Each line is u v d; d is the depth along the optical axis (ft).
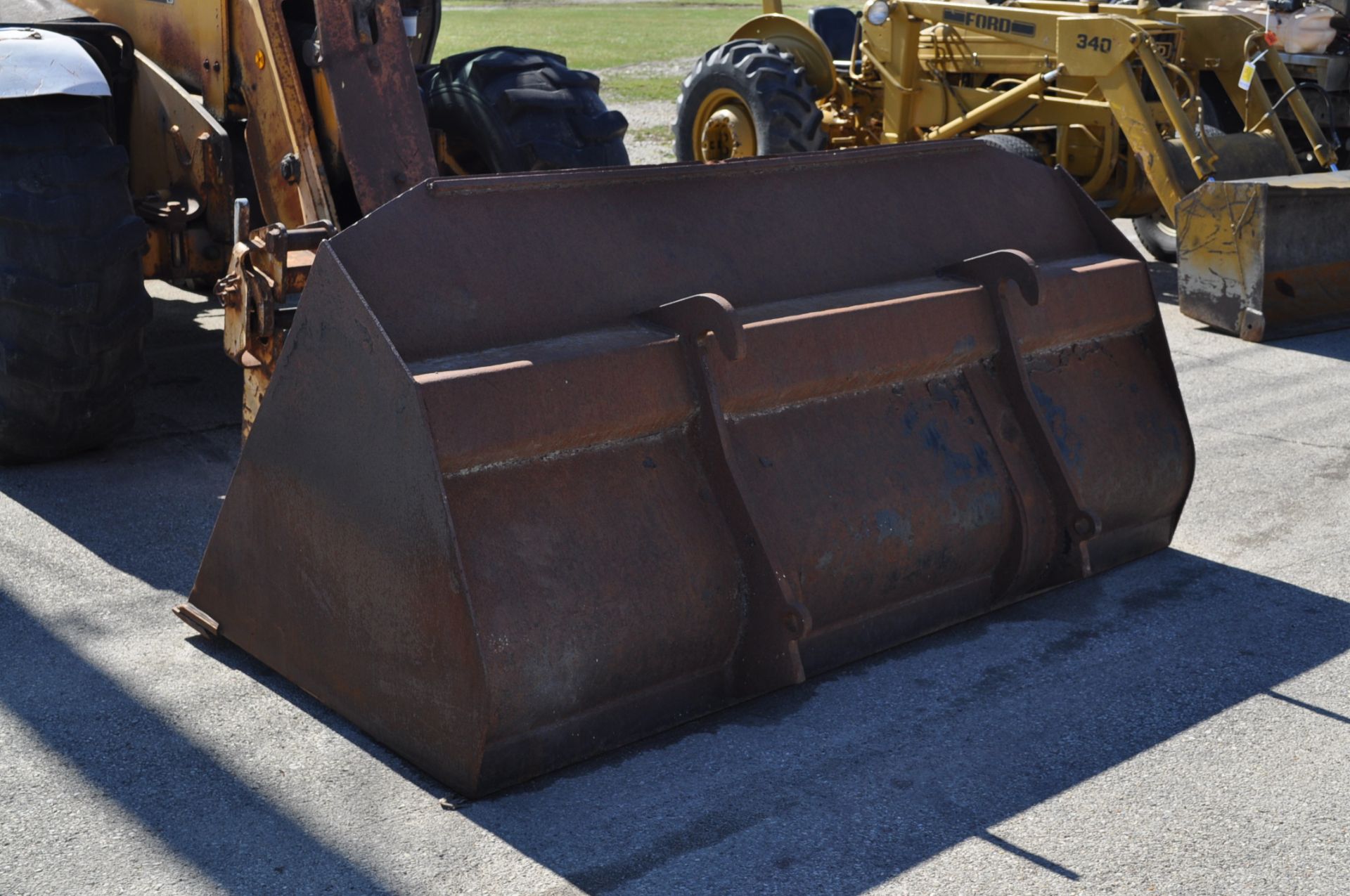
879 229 11.86
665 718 9.85
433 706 8.95
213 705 10.10
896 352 10.96
